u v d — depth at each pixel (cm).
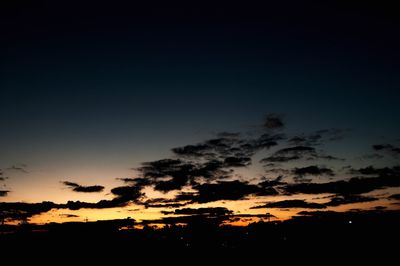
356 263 3456
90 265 4334
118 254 4534
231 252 4434
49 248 4425
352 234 3991
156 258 4453
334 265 3531
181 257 4431
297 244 4188
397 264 3316
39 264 4188
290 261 3847
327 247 3931
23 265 4200
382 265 3344
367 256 3569
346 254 3716
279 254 4091
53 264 4178
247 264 3975
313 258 3791
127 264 4322
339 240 3947
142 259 4447
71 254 4419
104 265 4353
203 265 4138
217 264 4144
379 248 3706
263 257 4088
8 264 4131
